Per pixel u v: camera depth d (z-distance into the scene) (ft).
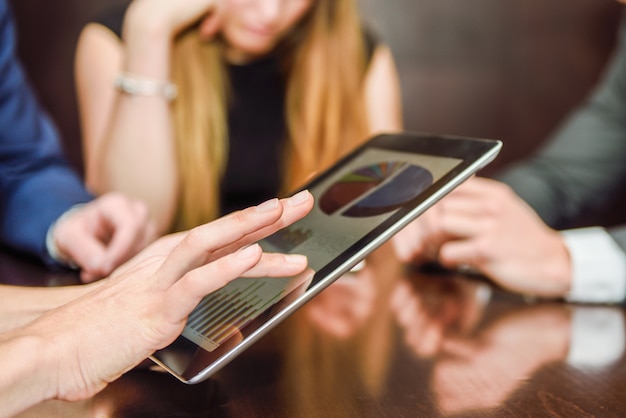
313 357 2.22
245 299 1.97
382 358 2.21
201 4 6.08
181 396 1.88
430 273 3.74
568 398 1.86
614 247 3.25
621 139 5.75
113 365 1.55
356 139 6.91
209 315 1.99
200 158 6.32
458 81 7.09
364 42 6.88
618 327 2.66
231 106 6.48
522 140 7.22
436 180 2.04
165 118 5.88
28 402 1.48
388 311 2.88
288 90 6.69
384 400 1.84
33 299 2.09
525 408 1.79
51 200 4.06
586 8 7.09
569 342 2.42
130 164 5.78
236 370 2.09
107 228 3.64
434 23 7.00
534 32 7.13
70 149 6.42
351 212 2.17
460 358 2.21
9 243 4.00
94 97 6.33
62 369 1.51
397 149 2.45
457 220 3.37
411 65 7.00
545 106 7.21
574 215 5.74
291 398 1.86
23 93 4.81
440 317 2.78
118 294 1.60
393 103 7.00
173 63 6.11
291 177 6.82
